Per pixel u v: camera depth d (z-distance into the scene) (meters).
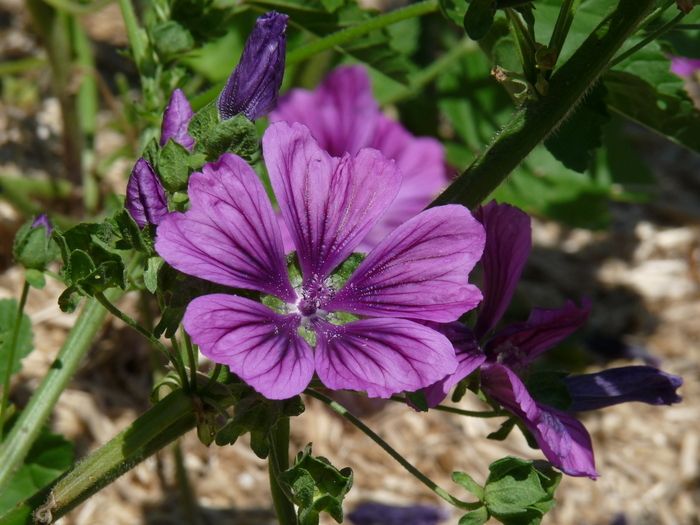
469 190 0.20
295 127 0.18
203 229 0.17
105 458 0.18
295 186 0.18
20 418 0.23
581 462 0.19
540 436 0.18
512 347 0.20
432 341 0.17
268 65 0.18
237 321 0.16
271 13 0.18
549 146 0.23
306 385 0.16
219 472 0.38
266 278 0.17
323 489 0.17
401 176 0.18
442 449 0.42
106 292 0.24
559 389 0.20
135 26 0.26
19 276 0.42
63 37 0.42
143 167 0.17
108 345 0.40
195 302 0.16
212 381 0.18
